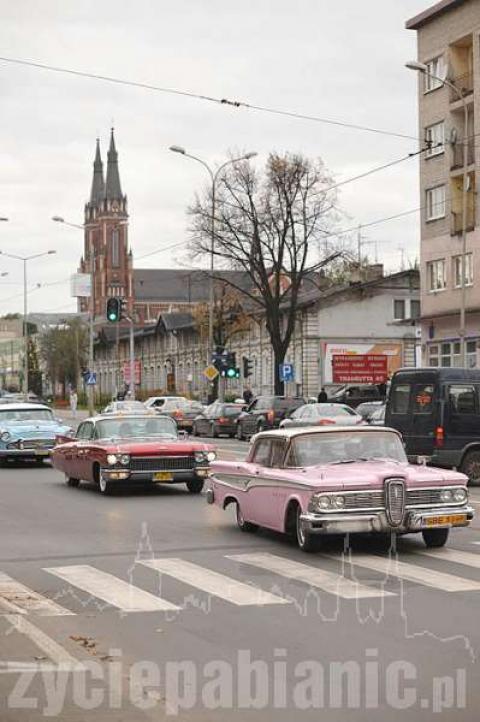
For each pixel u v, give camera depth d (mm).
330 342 69250
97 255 169500
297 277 57781
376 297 70312
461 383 23312
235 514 17484
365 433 14164
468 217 50469
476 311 49125
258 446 14953
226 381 83438
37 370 127500
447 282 52375
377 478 12602
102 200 169250
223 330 75062
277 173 56250
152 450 20500
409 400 23844
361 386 55219
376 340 70062
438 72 52469
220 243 55938
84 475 21906
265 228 56875
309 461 13727
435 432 23141
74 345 114250
